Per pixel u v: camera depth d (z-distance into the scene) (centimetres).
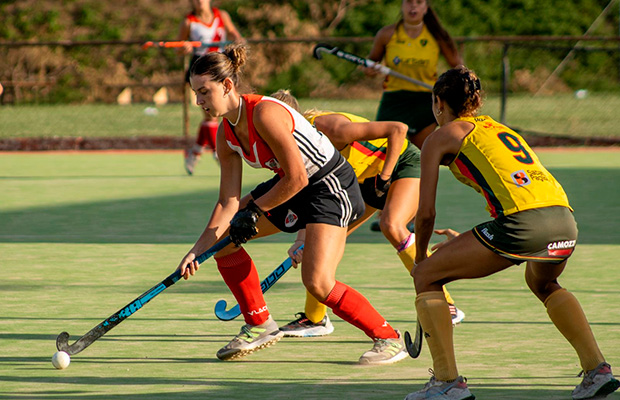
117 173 3506
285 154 1096
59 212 2538
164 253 1952
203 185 3116
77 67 7856
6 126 5712
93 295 1561
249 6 8419
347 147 1376
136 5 8738
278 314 1434
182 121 6047
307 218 1177
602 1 8588
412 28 2381
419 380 1093
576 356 1180
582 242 2056
